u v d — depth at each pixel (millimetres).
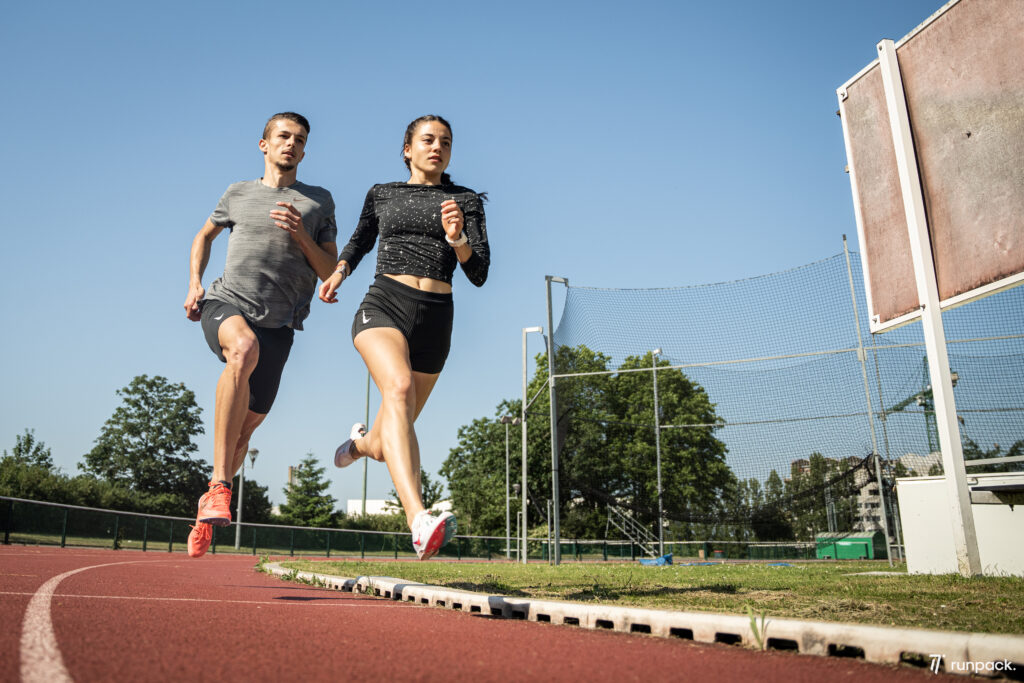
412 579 5395
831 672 1761
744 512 15172
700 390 15891
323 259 4398
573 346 16656
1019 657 1679
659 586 4770
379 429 3145
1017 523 6539
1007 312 12125
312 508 53219
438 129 3752
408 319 3479
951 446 5785
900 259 6434
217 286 4438
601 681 1569
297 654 1750
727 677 1657
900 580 5484
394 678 1515
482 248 3529
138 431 59219
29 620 2057
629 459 16062
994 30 5641
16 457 46125
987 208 5668
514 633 2387
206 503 3885
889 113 6500
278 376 4613
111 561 9320
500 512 39438
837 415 14531
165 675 1428
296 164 4664
